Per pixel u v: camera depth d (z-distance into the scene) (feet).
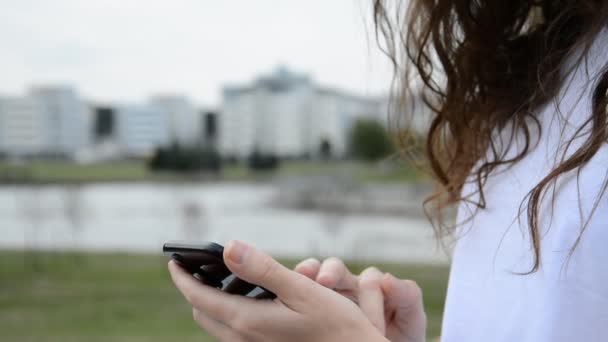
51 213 102.83
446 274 37.14
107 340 23.17
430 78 4.65
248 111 481.05
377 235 70.95
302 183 176.96
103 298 32.30
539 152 3.13
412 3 4.64
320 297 2.85
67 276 40.22
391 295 4.10
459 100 4.42
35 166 380.17
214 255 2.90
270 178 272.31
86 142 504.43
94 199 150.00
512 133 3.42
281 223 89.30
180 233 76.43
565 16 3.47
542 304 2.60
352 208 116.57
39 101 469.57
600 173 2.54
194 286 3.08
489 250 3.14
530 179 3.10
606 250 2.42
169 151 314.96
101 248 58.70
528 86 3.67
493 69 4.12
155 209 115.85
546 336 2.53
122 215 102.27
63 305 30.58
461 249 3.41
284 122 474.90
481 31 4.28
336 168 329.93
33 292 34.47
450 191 4.65
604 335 2.40
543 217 2.70
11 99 464.65
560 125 3.05
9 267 44.42
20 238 70.54
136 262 46.39
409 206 111.96
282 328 2.84
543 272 2.65
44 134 467.93
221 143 489.26
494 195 3.29
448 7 4.43
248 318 2.88
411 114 5.33
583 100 2.95
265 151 472.44
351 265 41.63
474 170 3.86
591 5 3.14
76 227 83.97
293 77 501.15
